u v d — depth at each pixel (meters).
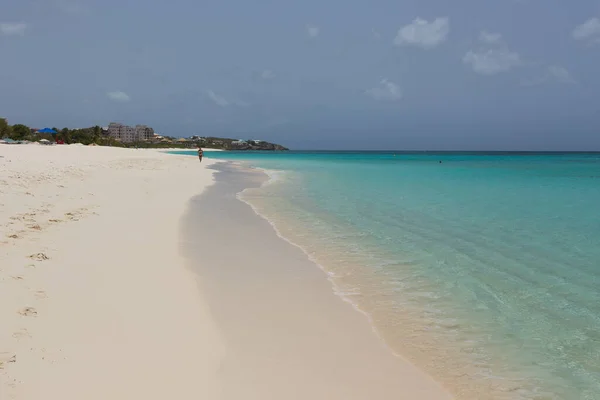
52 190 15.53
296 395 4.39
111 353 4.75
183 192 20.39
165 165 41.62
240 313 6.42
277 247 10.51
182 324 5.77
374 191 23.48
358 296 7.34
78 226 10.30
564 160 94.62
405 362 5.22
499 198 20.58
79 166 28.80
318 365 5.04
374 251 10.27
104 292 6.45
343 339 5.75
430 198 20.39
